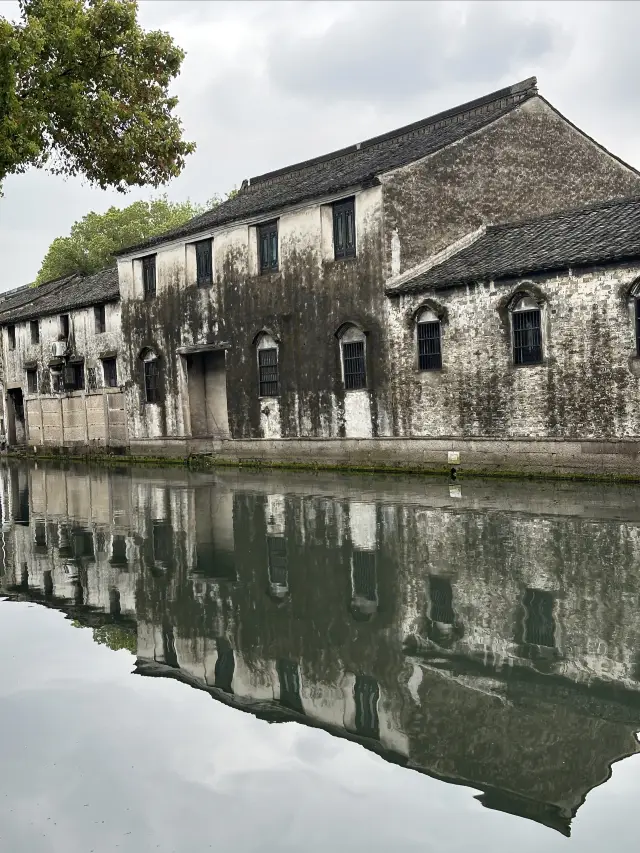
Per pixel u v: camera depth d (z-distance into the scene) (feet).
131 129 65.82
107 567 34.22
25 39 57.88
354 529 39.55
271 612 26.30
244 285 83.61
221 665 21.72
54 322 120.06
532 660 20.62
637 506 42.60
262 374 82.84
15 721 18.48
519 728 16.90
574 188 80.43
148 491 63.21
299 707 18.72
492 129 74.64
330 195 73.20
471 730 16.92
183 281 91.61
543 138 78.13
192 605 27.55
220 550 36.32
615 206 63.98
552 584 27.32
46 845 13.32
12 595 29.99
